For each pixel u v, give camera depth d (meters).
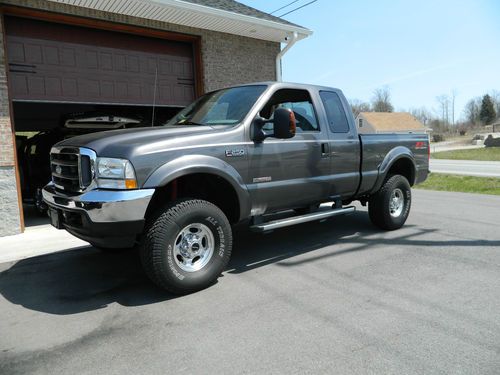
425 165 6.60
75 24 7.88
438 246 5.19
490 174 16.92
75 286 4.19
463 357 2.59
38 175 8.35
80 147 3.63
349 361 2.58
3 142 6.75
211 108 4.73
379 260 4.66
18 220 6.86
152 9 7.95
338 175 5.12
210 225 3.87
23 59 7.37
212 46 9.70
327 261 4.68
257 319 3.23
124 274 4.52
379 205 5.86
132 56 8.76
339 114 5.30
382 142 5.74
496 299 3.49
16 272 4.71
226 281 4.12
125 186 3.41
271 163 4.35
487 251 4.92
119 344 2.93
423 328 2.99
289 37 10.36
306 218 4.69
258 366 2.56
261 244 5.52
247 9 9.99
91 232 3.42
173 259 3.64
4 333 3.17
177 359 2.69
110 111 9.28
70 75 7.93
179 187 4.29
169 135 3.77
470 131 86.75
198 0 8.87
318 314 3.28
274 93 4.56
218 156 3.91
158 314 3.40
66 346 2.93
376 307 3.38
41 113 11.34
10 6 6.94
